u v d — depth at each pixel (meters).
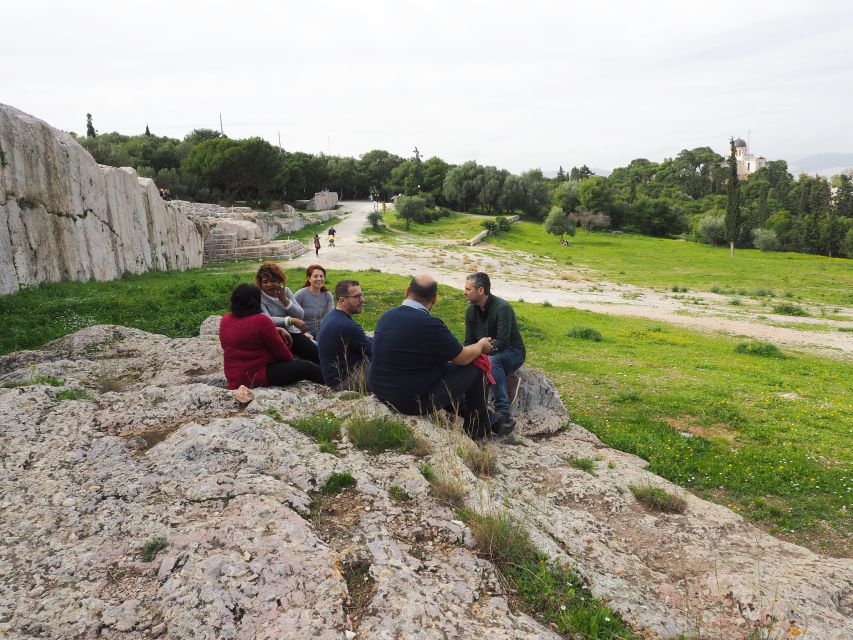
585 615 2.89
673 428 8.66
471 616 2.67
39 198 17.28
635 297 35.81
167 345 7.65
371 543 3.07
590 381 11.77
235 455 3.92
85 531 3.16
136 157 70.50
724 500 6.19
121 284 19.80
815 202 126.44
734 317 27.98
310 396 5.33
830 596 3.56
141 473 3.68
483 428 5.39
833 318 29.66
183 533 3.07
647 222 102.12
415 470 3.91
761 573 3.81
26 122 16.73
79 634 2.45
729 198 74.19
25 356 7.18
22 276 16.12
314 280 7.83
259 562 2.82
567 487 4.96
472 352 4.86
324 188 116.06
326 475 3.73
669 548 4.17
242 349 5.64
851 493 6.38
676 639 2.97
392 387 4.78
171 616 2.53
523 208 103.50
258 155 69.81
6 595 2.67
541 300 31.95
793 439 8.36
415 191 107.50
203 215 47.00
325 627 2.44
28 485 3.56
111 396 5.00
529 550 3.34
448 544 3.22
